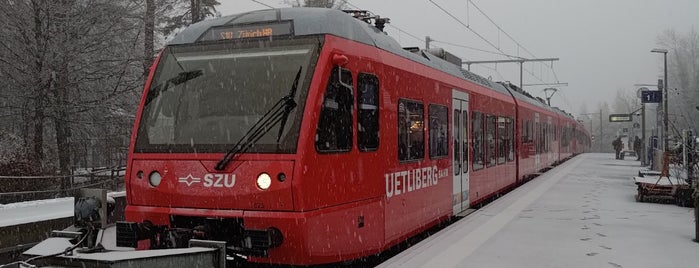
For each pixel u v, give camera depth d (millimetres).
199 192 6598
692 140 14641
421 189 9297
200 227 6578
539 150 23156
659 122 24078
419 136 9250
